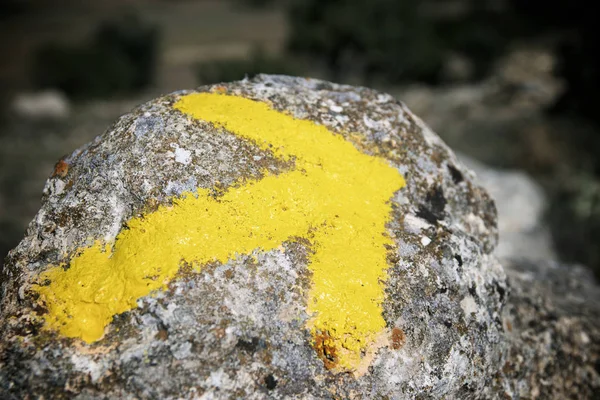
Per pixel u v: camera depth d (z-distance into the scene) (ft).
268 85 1.35
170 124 1.14
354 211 1.14
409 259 1.10
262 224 1.06
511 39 10.44
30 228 1.13
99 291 0.98
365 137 1.29
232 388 0.95
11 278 1.07
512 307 1.40
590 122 6.10
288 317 0.99
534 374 1.31
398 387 1.01
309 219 1.09
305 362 0.98
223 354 0.96
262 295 1.00
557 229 3.68
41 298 1.00
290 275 1.02
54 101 7.32
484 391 1.16
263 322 0.99
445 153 1.38
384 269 1.07
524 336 1.36
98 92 8.91
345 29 8.14
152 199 1.06
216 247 1.02
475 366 1.12
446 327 1.08
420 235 1.16
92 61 9.06
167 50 11.80
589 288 1.75
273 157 1.15
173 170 1.08
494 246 1.38
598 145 5.34
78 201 1.10
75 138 6.03
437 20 10.41
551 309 1.48
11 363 0.93
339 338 0.99
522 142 5.25
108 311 0.97
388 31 8.24
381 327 1.02
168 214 1.04
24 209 4.28
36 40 13.58
